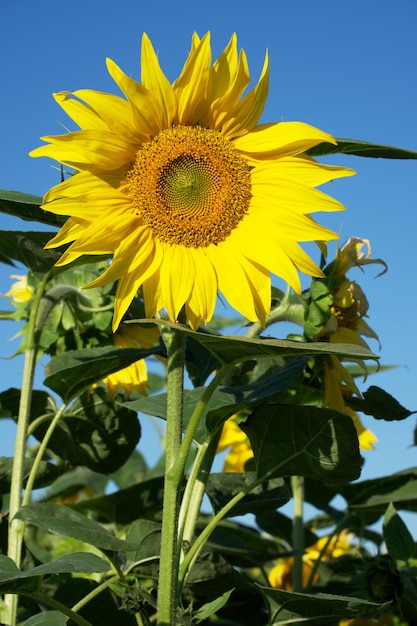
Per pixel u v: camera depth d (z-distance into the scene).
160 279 0.77
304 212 0.79
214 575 0.89
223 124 0.80
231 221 0.80
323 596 0.77
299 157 0.80
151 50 0.75
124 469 1.53
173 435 0.75
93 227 0.76
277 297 1.02
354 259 0.92
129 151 0.78
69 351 1.03
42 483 1.03
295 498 1.19
